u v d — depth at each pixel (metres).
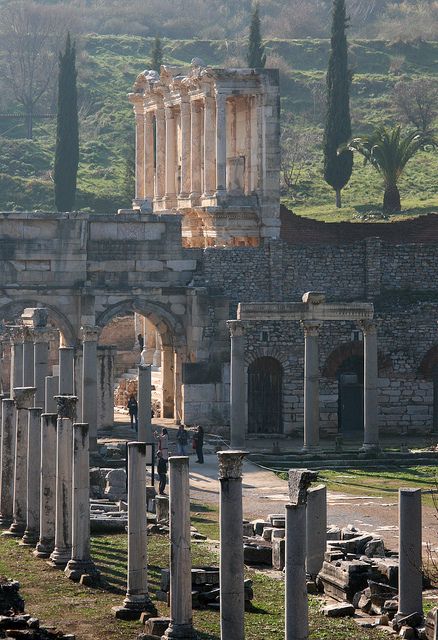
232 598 101.62
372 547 133.00
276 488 181.38
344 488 182.38
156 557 135.38
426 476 192.88
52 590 121.69
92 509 155.62
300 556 100.81
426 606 119.69
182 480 107.31
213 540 146.00
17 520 145.75
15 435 147.50
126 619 113.38
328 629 113.38
